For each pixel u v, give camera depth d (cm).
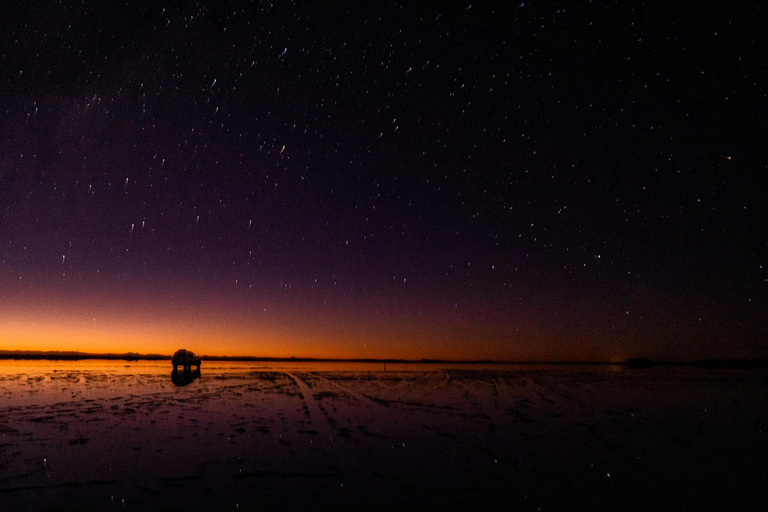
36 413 795
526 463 557
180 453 564
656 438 701
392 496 441
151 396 1039
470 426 774
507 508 417
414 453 594
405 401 1064
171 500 416
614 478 505
